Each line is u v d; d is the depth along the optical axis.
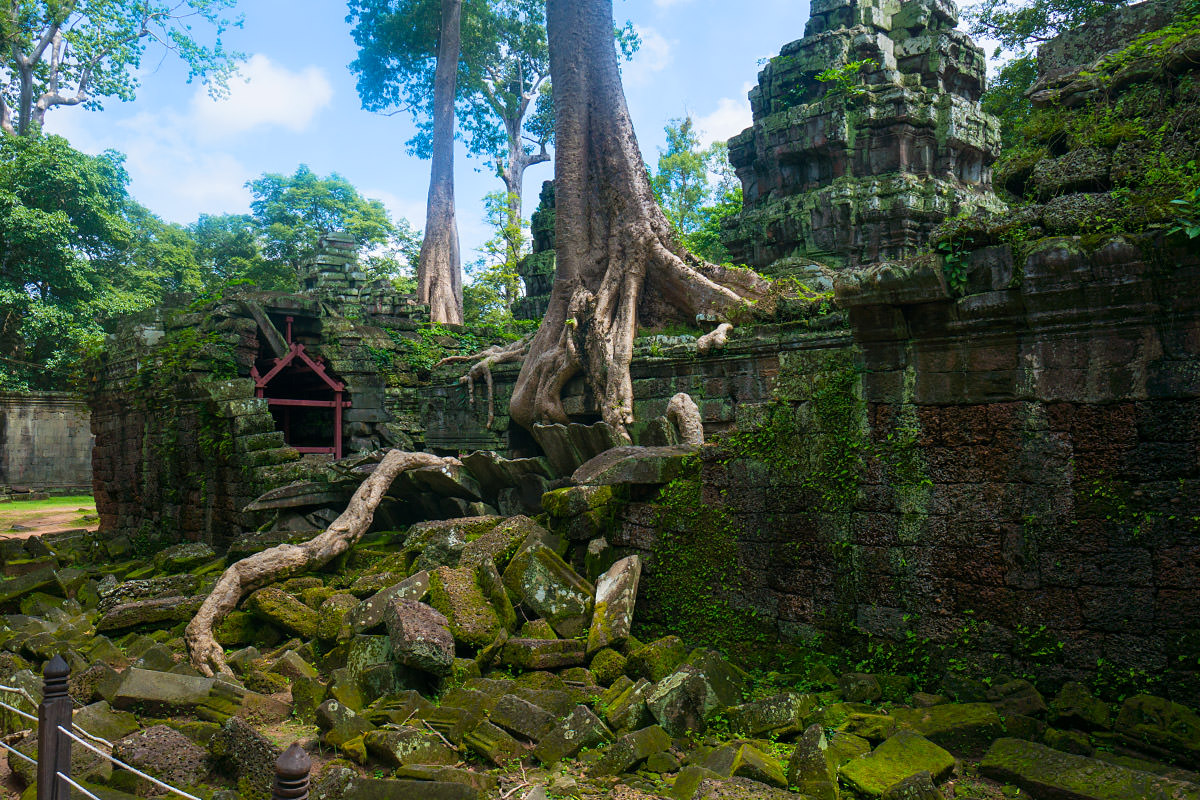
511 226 35.09
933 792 4.19
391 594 7.52
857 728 5.29
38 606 11.01
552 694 5.91
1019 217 5.73
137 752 5.30
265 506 11.48
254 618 8.75
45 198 34.41
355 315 23.19
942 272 5.77
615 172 15.34
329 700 5.90
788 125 18.39
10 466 35.28
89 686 6.97
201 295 17.30
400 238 50.94
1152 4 6.63
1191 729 4.62
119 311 35.81
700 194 37.19
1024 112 20.50
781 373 7.02
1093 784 4.26
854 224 17.28
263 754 5.18
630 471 7.84
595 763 5.11
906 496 6.07
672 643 6.46
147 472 16.94
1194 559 4.88
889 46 18.42
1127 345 5.18
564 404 14.68
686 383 12.76
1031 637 5.41
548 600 7.34
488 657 6.82
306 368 17.19
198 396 14.42
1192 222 4.88
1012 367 5.64
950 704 5.41
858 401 6.39
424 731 5.40
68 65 38.72
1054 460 5.42
